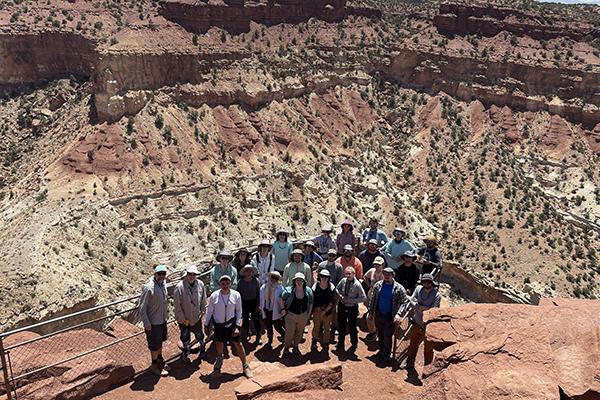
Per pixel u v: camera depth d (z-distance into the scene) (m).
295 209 66.38
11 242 46.84
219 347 14.61
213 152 67.62
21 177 62.31
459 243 63.00
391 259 17.92
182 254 55.09
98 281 44.91
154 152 62.28
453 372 10.21
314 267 18.28
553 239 61.72
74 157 59.03
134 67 64.19
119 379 14.23
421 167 78.31
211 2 76.12
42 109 70.50
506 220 65.06
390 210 70.00
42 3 75.38
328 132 79.75
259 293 16.08
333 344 16.92
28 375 13.45
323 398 12.03
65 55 73.75
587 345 10.86
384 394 13.77
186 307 14.74
